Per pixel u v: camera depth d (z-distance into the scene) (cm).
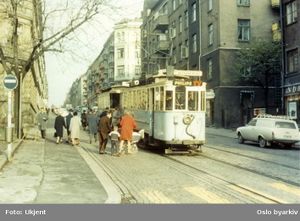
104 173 1263
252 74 3775
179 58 5331
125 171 1351
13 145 1917
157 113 1928
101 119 1870
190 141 1848
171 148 1892
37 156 1612
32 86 3906
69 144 2250
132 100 2327
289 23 3209
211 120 4278
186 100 1852
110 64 9956
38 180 1099
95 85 12588
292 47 3156
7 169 1276
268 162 1588
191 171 1354
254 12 4072
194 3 4759
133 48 9488
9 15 2111
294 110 3098
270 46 3634
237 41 4022
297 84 3048
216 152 1938
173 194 980
